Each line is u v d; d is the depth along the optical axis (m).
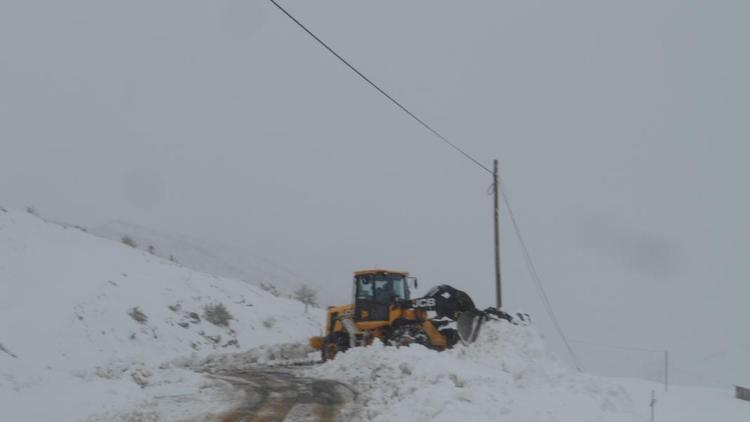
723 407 12.75
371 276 19.27
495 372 12.29
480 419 8.70
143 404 11.17
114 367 15.98
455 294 17.05
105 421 9.64
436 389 10.25
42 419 9.78
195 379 14.59
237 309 30.67
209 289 31.72
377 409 10.27
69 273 23.41
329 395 12.40
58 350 16.98
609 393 11.43
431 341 17.11
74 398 11.58
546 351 14.20
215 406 11.09
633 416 10.38
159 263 32.56
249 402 11.54
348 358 16.56
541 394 10.59
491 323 15.40
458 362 13.09
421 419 9.02
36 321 18.02
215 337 25.95
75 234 31.08
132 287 25.58
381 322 18.55
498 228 23.34
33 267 22.20
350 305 20.31
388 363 14.38
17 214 29.03
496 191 23.61
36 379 13.34
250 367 19.72
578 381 11.89
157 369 16.17
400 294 19.31
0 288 19.12
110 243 32.66
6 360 13.22
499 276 23.00
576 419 8.92
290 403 11.45
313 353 25.56
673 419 10.96
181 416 10.12
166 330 23.48
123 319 21.78
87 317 20.17
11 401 11.16
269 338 29.27
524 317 16.64
